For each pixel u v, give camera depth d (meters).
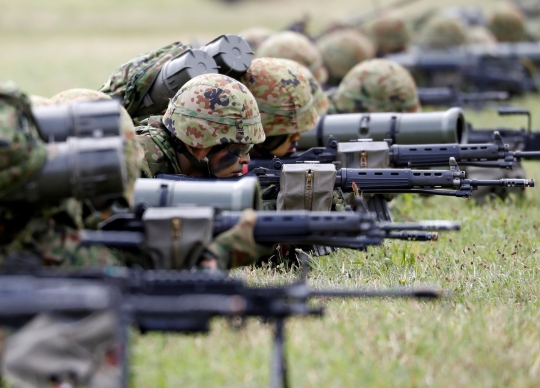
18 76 98.06
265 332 21.44
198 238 20.62
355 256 29.20
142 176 27.19
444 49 80.31
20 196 19.12
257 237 21.00
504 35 93.06
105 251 20.92
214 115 27.17
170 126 27.73
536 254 30.34
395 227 20.59
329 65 61.16
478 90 76.00
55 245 20.30
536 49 77.62
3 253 19.83
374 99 39.28
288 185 27.88
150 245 20.80
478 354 20.62
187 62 31.08
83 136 20.06
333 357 20.02
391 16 78.31
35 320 17.69
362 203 20.75
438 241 31.91
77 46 137.38
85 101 20.50
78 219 20.92
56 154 19.14
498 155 31.77
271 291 17.64
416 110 40.00
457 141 34.34
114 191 19.39
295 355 20.17
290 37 49.62
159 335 21.19
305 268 20.67
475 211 37.38
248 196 22.34
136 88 31.91
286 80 31.48
